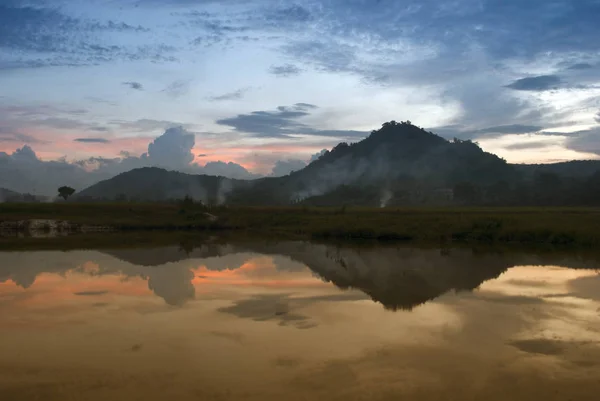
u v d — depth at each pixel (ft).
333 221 145.07
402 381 26.40
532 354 30.63
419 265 70.69
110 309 43.01
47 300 46.80
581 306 43.65
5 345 32.81
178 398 24.41
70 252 87.97
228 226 158.30
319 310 42.50
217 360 29.68
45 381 26.58
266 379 26.71
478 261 74.33
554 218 130.21
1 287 53.47
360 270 66.08
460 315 40.45
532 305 44.06
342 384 26.00
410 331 35.70
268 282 56.80
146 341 33.53
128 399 24.31
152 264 72.33
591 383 26.17
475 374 27.32
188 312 41.86
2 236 125.70
